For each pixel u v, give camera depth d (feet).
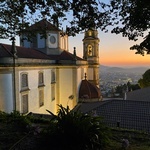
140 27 25.81
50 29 39.99
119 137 31.65
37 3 29.30
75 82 122.42
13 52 82.38
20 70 84.74
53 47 128.98
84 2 25.58
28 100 90.58
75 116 25.67
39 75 101.09
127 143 26.08
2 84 78.48
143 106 64.03
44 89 105.50
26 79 89.76
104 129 26.50
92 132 24.27
